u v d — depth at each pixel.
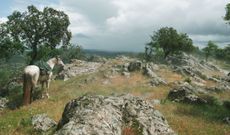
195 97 33.41
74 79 48.41
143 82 44.91
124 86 42.88
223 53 61.00
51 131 15.74
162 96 37.06
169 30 108.69
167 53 110.94
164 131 15.17
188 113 27.73
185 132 19.31
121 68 50.47
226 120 25.67
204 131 20.12
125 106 15.87
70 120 13.45
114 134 13.33
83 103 14.75
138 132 14.63
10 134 16.81
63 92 37.00
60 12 61.94
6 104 34.84
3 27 59.22
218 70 124.31
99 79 45.97
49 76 32.16
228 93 40.91
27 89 30.08
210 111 30.23
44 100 28.62
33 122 17.72
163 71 59.22
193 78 55.09
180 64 112.00
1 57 61.22
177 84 43.22
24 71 30.31
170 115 24.45
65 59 108.31
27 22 59.88
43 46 61.47
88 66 59.59
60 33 62.34
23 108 24.19
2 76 59.94
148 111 16.22
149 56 93.69
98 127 12.86
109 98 15.83
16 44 58.94
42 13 60.56
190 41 110.12
